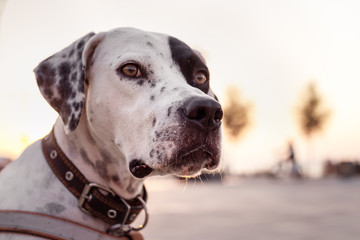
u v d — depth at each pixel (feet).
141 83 1.57
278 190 10.50
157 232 4.08
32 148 1.55
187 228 4.35
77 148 1.51
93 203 1.45
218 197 8.59
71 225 1.39
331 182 14.06
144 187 1.70
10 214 1.36
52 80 1.58
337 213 5.60
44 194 1.42
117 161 1.56
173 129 1.42
